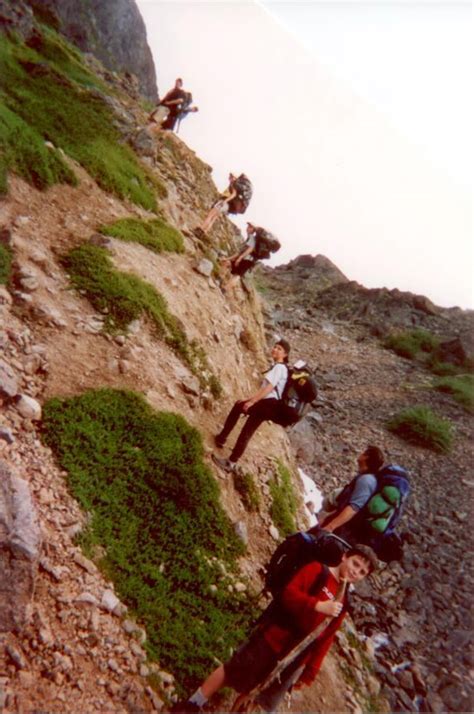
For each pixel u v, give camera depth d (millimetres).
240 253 10250
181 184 12977
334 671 5363
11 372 4867
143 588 4336
